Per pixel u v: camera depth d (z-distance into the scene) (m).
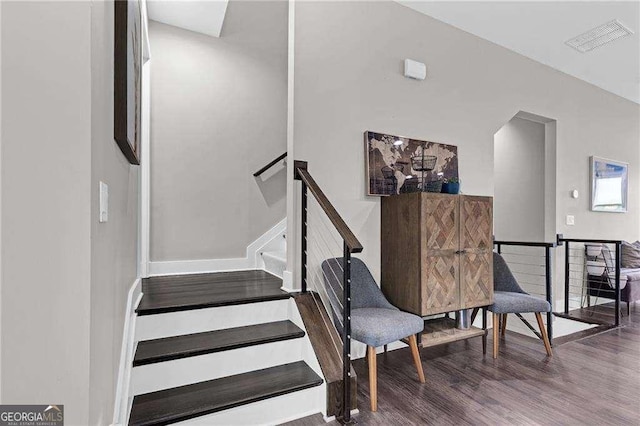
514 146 4.68
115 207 1.26
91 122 0.83
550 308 2.74
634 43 3.54
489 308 2.70
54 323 0.78
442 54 3.21
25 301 0.76
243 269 3.36
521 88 3.78
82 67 0.82
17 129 0.76
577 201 4.33
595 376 2.32
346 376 1.80
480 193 3.42
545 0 2.90
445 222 2.50
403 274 2.54
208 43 3.24
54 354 0.78
